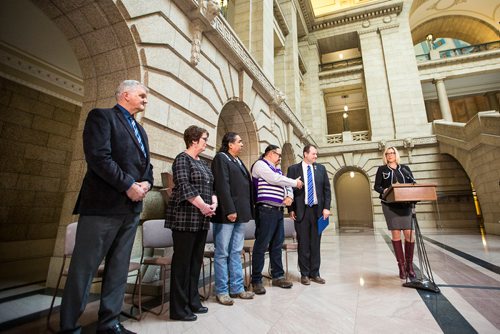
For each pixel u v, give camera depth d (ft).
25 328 6.53
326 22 55.01
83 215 5.49
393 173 11.14
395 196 9.00
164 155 12.09
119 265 5.95
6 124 16.34
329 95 58.54
